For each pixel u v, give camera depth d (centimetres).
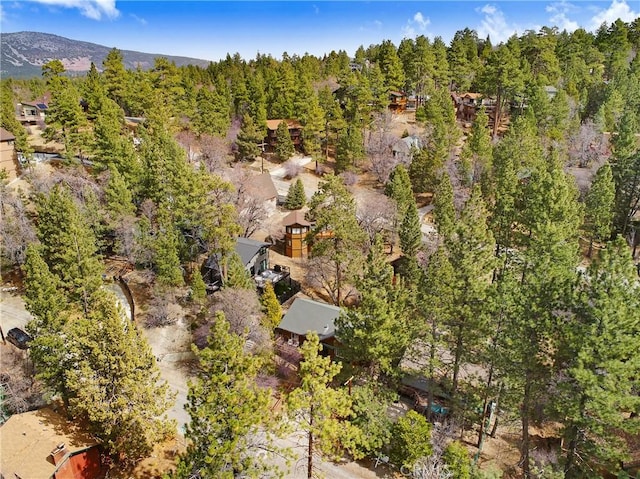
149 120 7369
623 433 3250
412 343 3369
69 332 3028
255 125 8325
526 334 2711
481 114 7056
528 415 2955
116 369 2697
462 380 3503
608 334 2342
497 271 4581
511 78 8781
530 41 10588
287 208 6838
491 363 2975
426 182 6744
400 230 5216
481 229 3219
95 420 2644
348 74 9019
